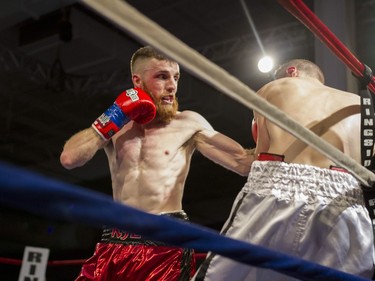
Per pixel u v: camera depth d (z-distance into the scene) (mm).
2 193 630
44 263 4691
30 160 10000
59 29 5926
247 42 7176
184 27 7043
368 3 6219
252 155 2291
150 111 2168
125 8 921
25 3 5984
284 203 1647
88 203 736
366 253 1669
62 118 8844
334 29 4414
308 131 1390
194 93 7684
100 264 2146
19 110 8734
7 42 7199
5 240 10375
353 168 1591
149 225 839
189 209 11227
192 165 9984
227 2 6395
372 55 6855
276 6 6363
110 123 2127
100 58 7332
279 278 1618
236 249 1024
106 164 9336
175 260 2094
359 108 1932
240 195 1742
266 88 1982
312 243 1639
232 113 8227
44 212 690
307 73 2084
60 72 7109
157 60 2305
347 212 1666
